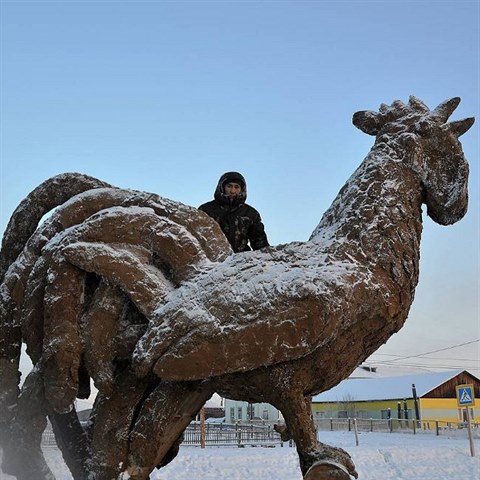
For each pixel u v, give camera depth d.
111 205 3.82
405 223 3.60
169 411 3.39
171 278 3.58
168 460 3.73
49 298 3.51
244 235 4.54
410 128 3.90
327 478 3.07
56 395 3.41
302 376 3.28
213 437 17.41
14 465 3.72
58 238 3.67
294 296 3.15
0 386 3.83
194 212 3.74
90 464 3.49
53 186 4.19
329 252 3.43
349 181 3.84
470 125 3.84
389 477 10.63
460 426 26.50
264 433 17.92
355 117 4.12
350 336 3.31
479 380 38.28
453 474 11.03
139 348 3.30
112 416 3.49
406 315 3.51
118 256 3.49
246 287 3.26
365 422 26.23
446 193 3.73
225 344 3.14
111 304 3.52
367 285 3.30
